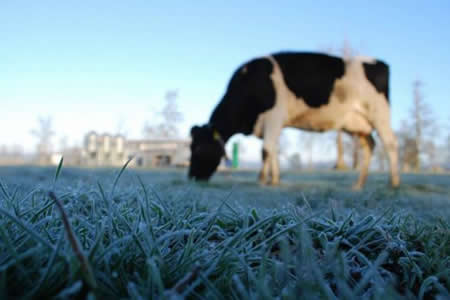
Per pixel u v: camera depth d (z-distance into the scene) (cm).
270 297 47
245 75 430
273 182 400
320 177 669
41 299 48
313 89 415
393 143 412
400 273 76
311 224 97
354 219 105
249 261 68
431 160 2039
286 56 430
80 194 107
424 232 94
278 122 409
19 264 50
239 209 117
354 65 426
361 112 421
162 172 764
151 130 2302
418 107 1998
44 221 67
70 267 49
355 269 70
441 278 69
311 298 49
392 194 280
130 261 64
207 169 441
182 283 47
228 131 440
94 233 70
